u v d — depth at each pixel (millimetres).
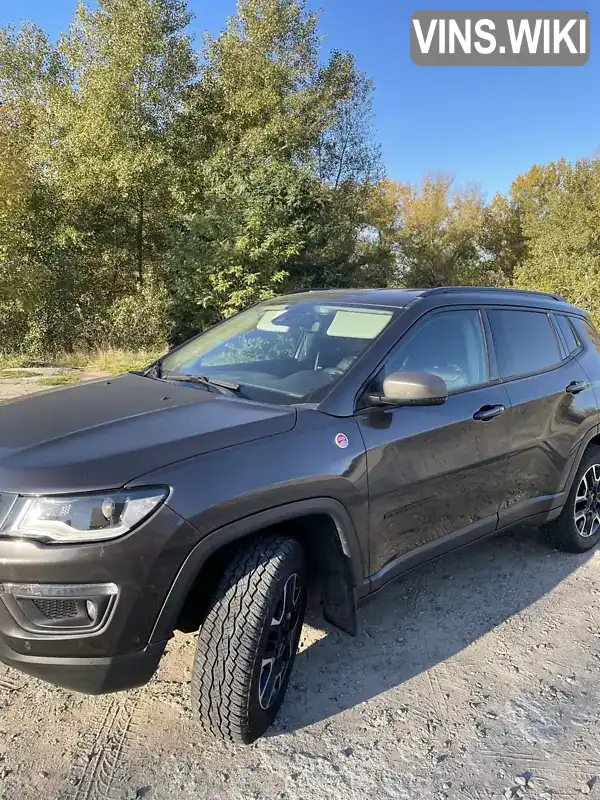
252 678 2229
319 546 2621
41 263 17484
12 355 15250
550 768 2318
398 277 39688
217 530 2137
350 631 2688
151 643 2070
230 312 15961
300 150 23516
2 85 20484
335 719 2553
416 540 2980
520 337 3773
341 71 25938
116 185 18312
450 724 2539
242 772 2260
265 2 21812
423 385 2613
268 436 2391
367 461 2631
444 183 40625
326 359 2961
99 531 1969
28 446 2211
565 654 3045
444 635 3184
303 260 19344
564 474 3910
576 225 24125
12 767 2256
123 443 2205
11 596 2004
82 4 18141
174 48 18734
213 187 17781
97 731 2457
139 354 15086
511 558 4113
